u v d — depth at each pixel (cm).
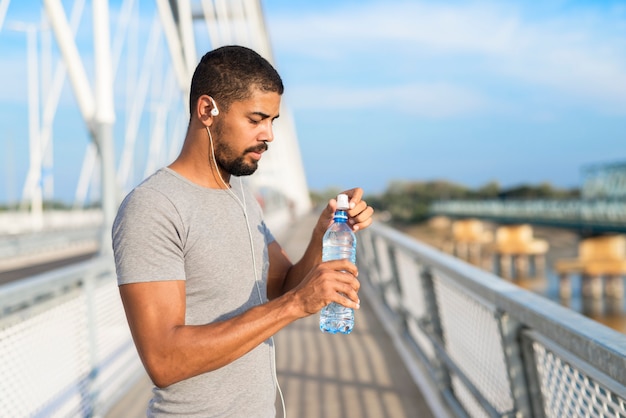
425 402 431
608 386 156
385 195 8969
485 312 286
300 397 451
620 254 3048
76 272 360
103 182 766
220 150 160
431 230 7275
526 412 229
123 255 150
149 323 146
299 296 145
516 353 228
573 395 190
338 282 144
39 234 2002
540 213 3675
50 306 327
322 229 187
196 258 157
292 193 5934
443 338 391
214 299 159
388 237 576
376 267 820
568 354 183
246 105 156
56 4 920
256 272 167
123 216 153
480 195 8350
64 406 339
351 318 195
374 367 526
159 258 150
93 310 397
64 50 909
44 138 3575
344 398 446
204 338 142
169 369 144
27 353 295
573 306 2908
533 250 4075
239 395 160
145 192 154
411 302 534
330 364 540
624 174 3212
